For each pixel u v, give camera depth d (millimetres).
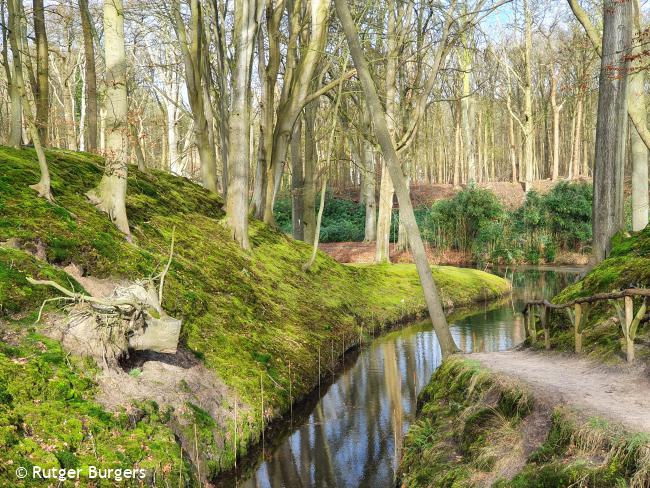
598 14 31953
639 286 10180
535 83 53969
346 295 20125
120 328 7809
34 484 5230
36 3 15688
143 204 14766
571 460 5520
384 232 28078
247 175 17422
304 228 25797
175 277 11609
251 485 8055
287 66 20812
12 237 8930
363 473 8508
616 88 13266
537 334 11852
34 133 10703
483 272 29672
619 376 7738
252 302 13836
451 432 8055
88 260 9844
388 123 25609
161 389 8125
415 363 15078
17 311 7570
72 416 6355
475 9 16391
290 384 11266
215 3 19359
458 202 36969
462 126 53312
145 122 28625
